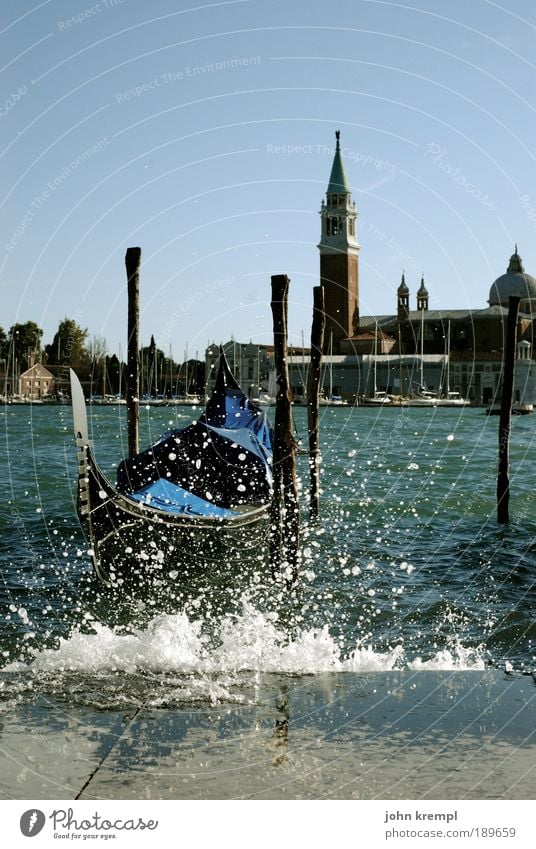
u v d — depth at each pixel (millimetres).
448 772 7766
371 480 35969
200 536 18375
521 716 9172
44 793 7375
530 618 15391
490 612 15867
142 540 17188
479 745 8367
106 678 10758
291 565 17641
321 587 17750
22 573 18609
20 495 31484
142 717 9180
